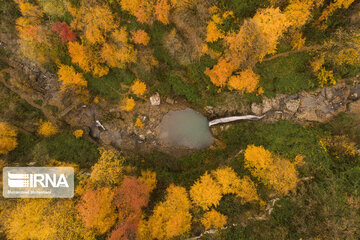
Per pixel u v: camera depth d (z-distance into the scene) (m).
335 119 22.84
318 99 23.16
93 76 24.64
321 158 20.22
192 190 20.47
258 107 23.97
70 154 24.03
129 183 19.70
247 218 18.45
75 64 23.92
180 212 19.00
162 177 23.33
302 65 21.98
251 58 19.86
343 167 19.45
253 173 20.30
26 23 22.05
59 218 17.92
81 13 20.42
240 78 21.20
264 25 17.47
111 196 18.53
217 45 20.86
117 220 18.03
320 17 19.03
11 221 17.84
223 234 17.95
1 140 22.16
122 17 21.34
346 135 21.86
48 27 21.67
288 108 23.69
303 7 17.06
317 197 17.92
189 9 19.14
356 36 18.14
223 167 21.78
